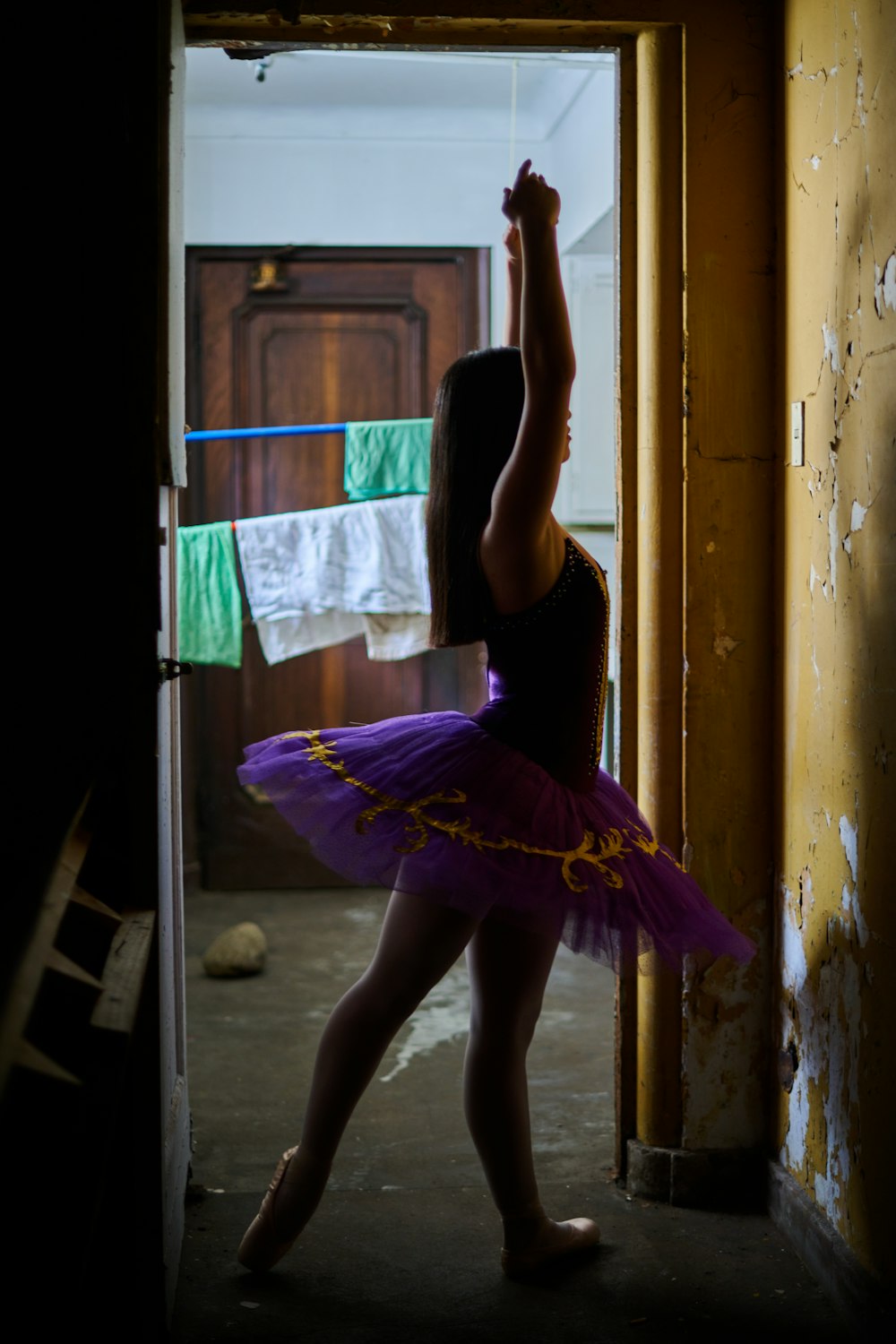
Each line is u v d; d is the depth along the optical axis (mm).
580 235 4531
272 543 3984
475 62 4324
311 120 4953
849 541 2002
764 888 2395
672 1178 2379
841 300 2021
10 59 1716
